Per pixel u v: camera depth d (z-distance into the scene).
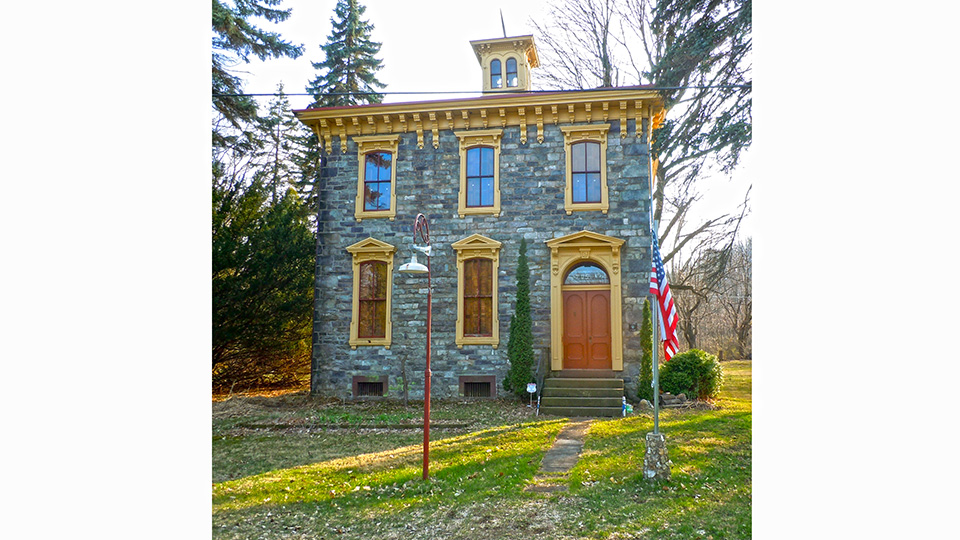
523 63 18.62
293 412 14.75
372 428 12.73
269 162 27.73
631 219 15.78
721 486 7.74
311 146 27.19
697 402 14.48
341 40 29.22
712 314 36.56
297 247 19.33
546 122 16.50
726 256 14.54
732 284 31.02
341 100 28.31
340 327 16.80
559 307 15.76
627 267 15.65
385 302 16.75
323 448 10.98
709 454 9.16
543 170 16.36
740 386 18.77
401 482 8.42
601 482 8.05
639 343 15.34
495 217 16.44
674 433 10.72
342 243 17.05
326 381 16.67
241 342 19.16
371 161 17.36
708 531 6.39
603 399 13.98
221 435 12.37
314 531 6.80
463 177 16.70
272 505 7.64
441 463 9.33
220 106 22.38
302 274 19.58
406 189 16.92
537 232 16.19
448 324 16.33
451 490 8.02
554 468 8.84
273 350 20.33
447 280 16.47
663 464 7.99
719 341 37.19
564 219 16.11
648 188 15.80
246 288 18.00
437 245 16.61
